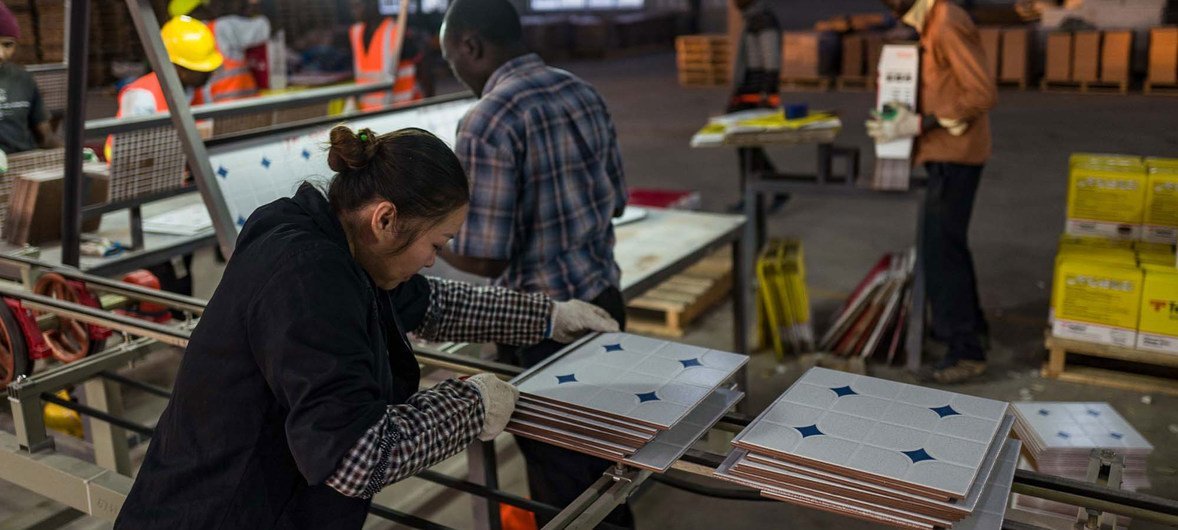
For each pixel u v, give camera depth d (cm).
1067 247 431
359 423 136
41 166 424
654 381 177
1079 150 861
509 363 262
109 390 326
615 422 161
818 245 629
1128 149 853
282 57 727
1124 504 146
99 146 477
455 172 148
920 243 416
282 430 147
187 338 214
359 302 143
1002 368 434
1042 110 1056
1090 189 438
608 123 259
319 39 1420
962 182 397
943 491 135
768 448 151
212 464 147
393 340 166
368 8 757
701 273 529
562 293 247
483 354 290
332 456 134
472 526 318
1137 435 314
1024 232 633
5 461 227
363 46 755
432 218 147
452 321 204
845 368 437
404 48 741
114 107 1174
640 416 161
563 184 242
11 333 262
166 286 429
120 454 333
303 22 1515
